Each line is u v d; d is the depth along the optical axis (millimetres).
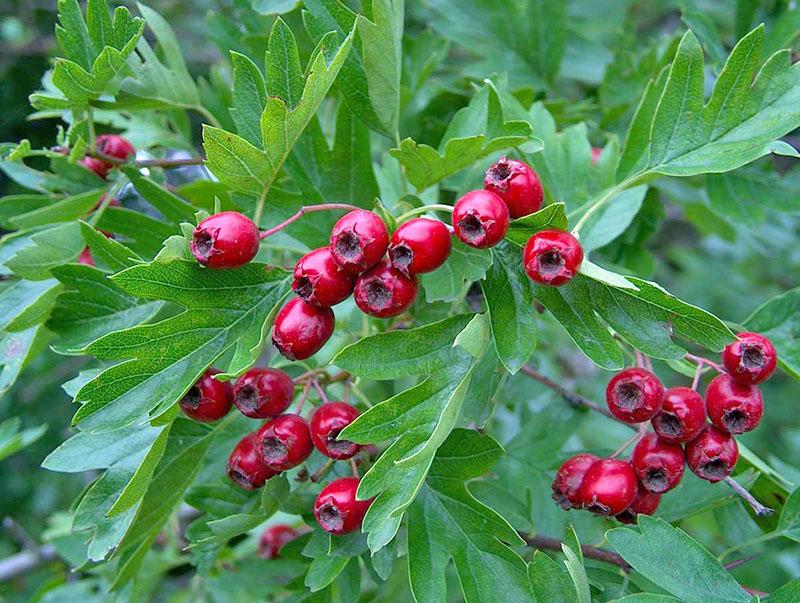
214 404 154
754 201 235
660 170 168
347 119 186
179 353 144
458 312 183
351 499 150
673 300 139
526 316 146
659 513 182
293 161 186
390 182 225
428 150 168
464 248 152
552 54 262
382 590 196
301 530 253
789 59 162
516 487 204
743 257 467
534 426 210
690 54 166
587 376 376
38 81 317
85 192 208
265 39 239
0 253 194
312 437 152
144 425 164
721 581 140
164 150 230
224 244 141
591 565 178
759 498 190
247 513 174
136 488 147
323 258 141
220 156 149
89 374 161
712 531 364
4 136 304
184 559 266
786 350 191
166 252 142
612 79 262
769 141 160
